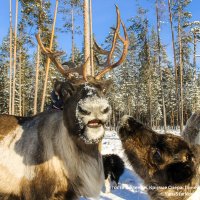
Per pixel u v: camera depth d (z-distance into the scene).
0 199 4.67
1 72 47.00
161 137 4.53
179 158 4.29
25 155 4.71
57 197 4.58
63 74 4.65
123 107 53.03
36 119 5.04
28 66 46.97
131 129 4.67
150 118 40.59
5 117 5.12
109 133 29.48
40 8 22.97
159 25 30.30
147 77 39.44
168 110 61.00
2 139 4.86
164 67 42.75
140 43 35.16
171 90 56.19
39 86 46.44
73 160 4.54
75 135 4.28
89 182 4.59
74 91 4.24
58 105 5.87
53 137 4.66
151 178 4.51
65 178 4.59
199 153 4.41
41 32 23.23
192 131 8.48
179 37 31.06
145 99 52.84
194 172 4.29
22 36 26.17
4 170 4.67
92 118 3.82
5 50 38.72
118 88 52.75
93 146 4.62
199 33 34.53
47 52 4.76
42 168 4.61
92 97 3.89
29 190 4.62
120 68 52.69
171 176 4.31
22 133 4.90
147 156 4.52
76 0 21.39
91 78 4.54
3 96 47.09
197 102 52.25
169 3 29.73
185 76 47.62
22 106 44.81
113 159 8.40
